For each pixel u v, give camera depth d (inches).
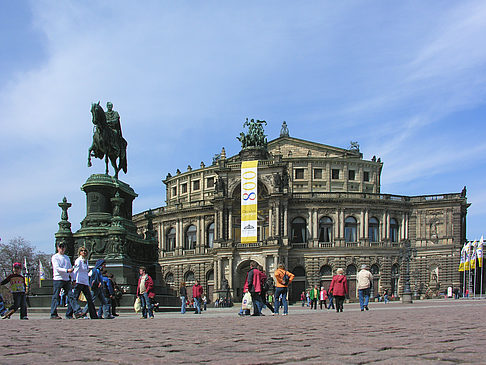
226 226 5017.2
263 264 4788.4
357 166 5428.2
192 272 5398.6
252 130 5285.4
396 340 504.7
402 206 5147.6
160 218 5684.1
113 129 2087.8
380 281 4916.3
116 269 1772.9
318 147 5639.8
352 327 716.7
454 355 381.4
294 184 5315.0
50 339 563.5
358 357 376.2
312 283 4889.3
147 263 2102.6
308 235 4990.2
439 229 5083.7
